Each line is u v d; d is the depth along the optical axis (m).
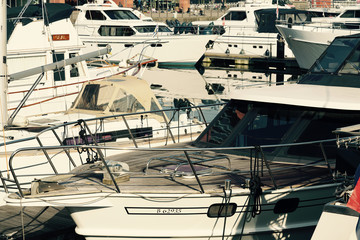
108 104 11.86
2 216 8.84
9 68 13.79
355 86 8.16
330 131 7.48
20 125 10.80
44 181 6.55
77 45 15.19
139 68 17.61
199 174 7.05
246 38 32.22
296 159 7.47
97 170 7.02
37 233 8.13
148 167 7.52
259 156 7.63
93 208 6.55
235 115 8.26
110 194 6.50
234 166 7.38
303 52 25.23
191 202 6.59
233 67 31.97
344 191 5.55
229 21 33.28
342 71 8.40
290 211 7.00
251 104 8.14
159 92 21.42
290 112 7.79
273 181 6.77
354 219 5.29
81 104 12.27
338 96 7.72
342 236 5.31
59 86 14.31
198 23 34.22
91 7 28.36
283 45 31.12
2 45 10.62
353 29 23.95
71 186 6.68
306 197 6.97
